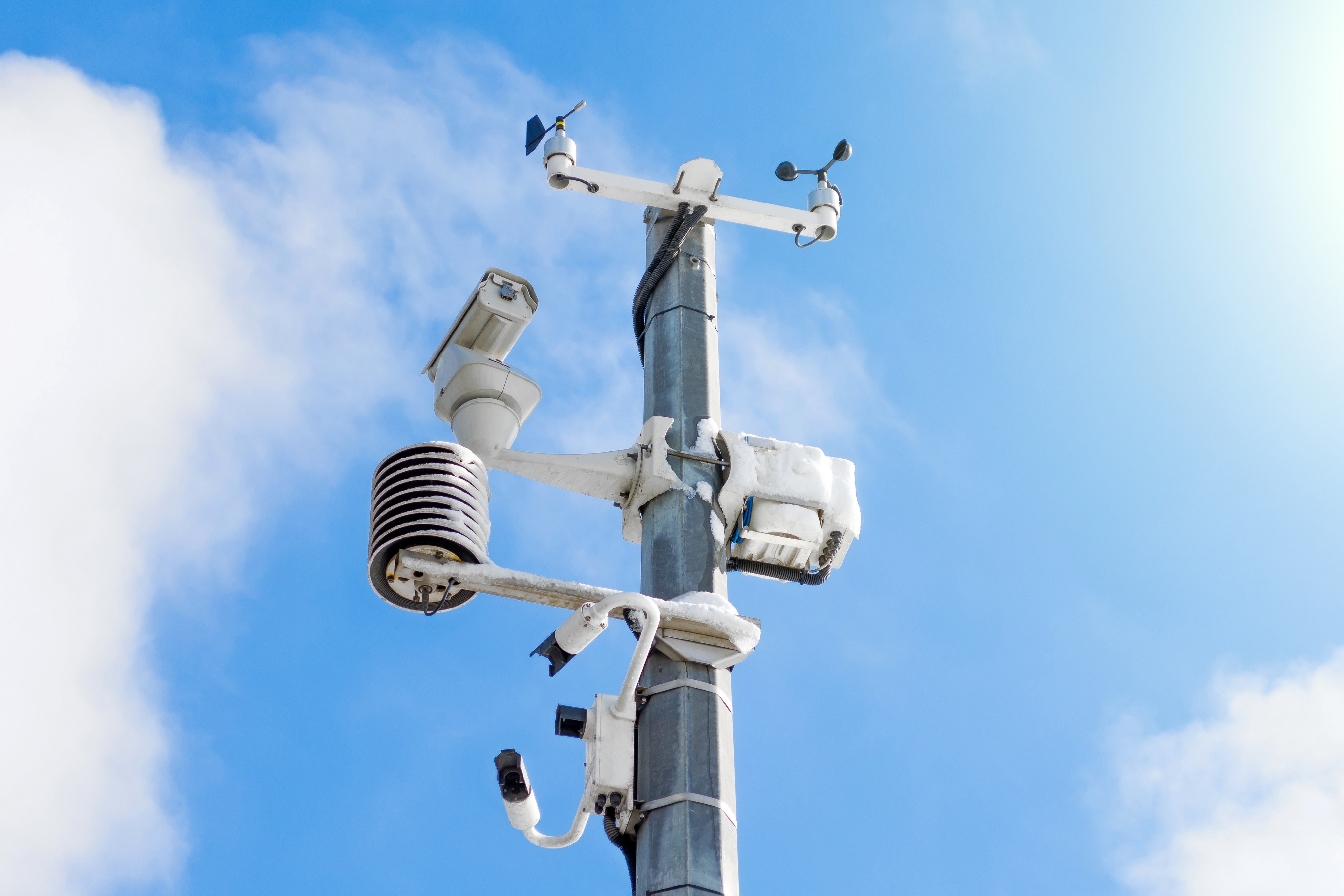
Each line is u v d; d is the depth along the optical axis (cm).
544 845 546
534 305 673
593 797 546
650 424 667
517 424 648
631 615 546
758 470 674
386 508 558
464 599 559
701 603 595
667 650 582
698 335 729
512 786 536
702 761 558
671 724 568
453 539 545
